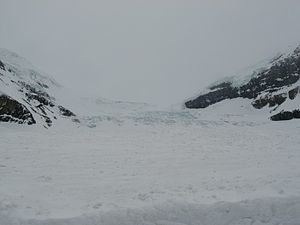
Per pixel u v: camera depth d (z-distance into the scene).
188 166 13.74
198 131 24.92
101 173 12.61
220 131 25.16
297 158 14.90
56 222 8.59
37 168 13.05
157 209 9.12
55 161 14.26
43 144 17.70
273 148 17.83
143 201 9.66
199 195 9.99
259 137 22.41
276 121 31.08
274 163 13.97
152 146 18.38
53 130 23.03
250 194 9.90
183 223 8.88
